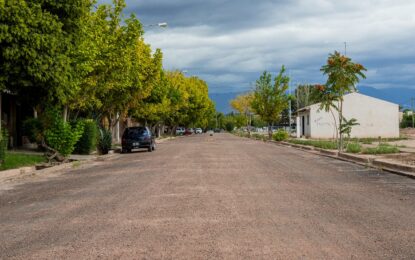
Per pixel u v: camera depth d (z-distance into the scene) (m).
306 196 11.55
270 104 59.84
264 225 8.34
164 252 6.69
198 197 11.53
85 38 21.41
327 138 52.97
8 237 7.90
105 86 28.77
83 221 9.00
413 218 8.86
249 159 23.70
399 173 16.28
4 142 19.69
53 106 22.23
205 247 6.92
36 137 23.34
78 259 6.43
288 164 20.73
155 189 13.11
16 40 16.14
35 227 8.63
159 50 38.56
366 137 53.19
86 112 36.38
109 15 28.86
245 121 104.75
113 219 9.08
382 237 7.41
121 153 33.78
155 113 51.66
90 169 20.77
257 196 11.59
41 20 16.98
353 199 11.07
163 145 44.16
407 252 6.56
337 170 18.00
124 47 29.08
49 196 12.59
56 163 22.72
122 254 6.62
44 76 17.30
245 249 6.79
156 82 40.72
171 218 9.04
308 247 6.87
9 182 16.25
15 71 16.69
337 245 6.96
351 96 55.12
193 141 54.28
